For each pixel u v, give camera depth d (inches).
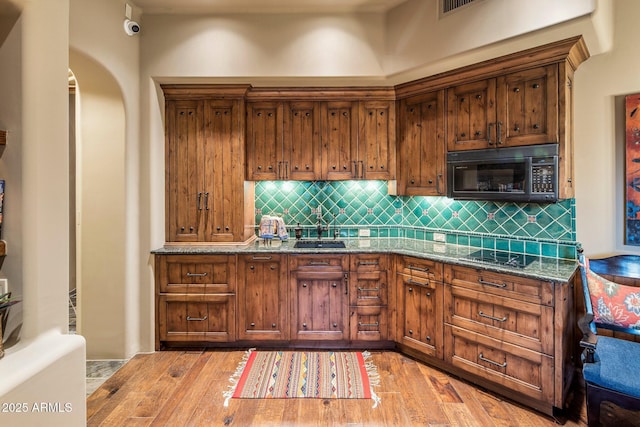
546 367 80.1
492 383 92.0
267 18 113.5
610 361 69.9
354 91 123.8
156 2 108.3
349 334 115.1
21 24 53.3
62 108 59.1
